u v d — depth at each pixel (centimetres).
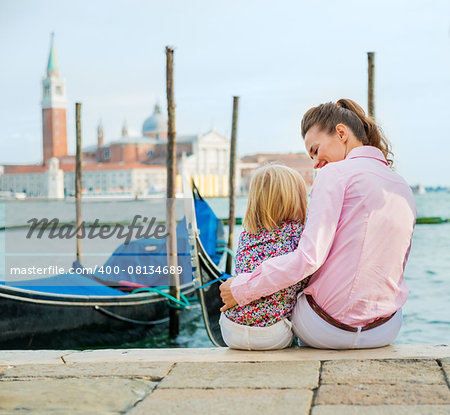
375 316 262
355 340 265
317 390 219
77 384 238
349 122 277
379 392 212
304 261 255
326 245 256
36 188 16800
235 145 1360
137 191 14438
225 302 278
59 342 784
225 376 240
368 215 256
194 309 1038
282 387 223
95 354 286
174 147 980
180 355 276
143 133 18412
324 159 282
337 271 260
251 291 267
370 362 248
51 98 18425
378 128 286
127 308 860
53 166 15888
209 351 282
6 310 741
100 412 207
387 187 260
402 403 202
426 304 1129
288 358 260
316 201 259
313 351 270
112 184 15600
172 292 918
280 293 272
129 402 216
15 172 17375
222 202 8131
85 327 810
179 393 223
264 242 278
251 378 235
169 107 1000
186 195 768
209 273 780
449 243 2478
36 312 765
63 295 786
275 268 260
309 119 283
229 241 1345
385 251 258
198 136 15775
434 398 204
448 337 876
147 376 246
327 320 266
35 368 264
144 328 896
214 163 15750
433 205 7575
